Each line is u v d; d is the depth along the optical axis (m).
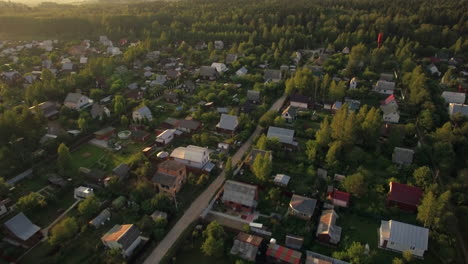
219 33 194.75
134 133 92.38
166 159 80.38
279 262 53.00
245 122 96.81
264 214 64.38
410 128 88.88
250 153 79.00
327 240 56.72
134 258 54.38
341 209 64.81
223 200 66.19
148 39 184.50
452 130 88.25
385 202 66.12
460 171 73.00
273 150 83.44
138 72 148.38
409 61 135.88
